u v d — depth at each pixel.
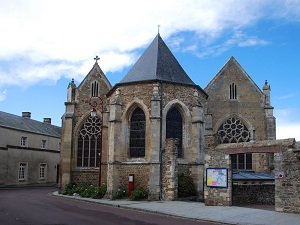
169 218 14.38
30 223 12.12
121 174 23.16
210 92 32.34
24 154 41.00
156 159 21.88
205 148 18.25
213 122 31.81
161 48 26.27
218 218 13.74
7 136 38.78
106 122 26.89
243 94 32.50
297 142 15.41
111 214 15.22
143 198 21.69
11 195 26.28
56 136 48.41
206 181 18.03
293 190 14.92
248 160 30.66
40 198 23.66
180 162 23.19
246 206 18.09
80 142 31.02
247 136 31.80
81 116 31.22
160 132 22.34
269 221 12.91
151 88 23.31
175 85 23.98
